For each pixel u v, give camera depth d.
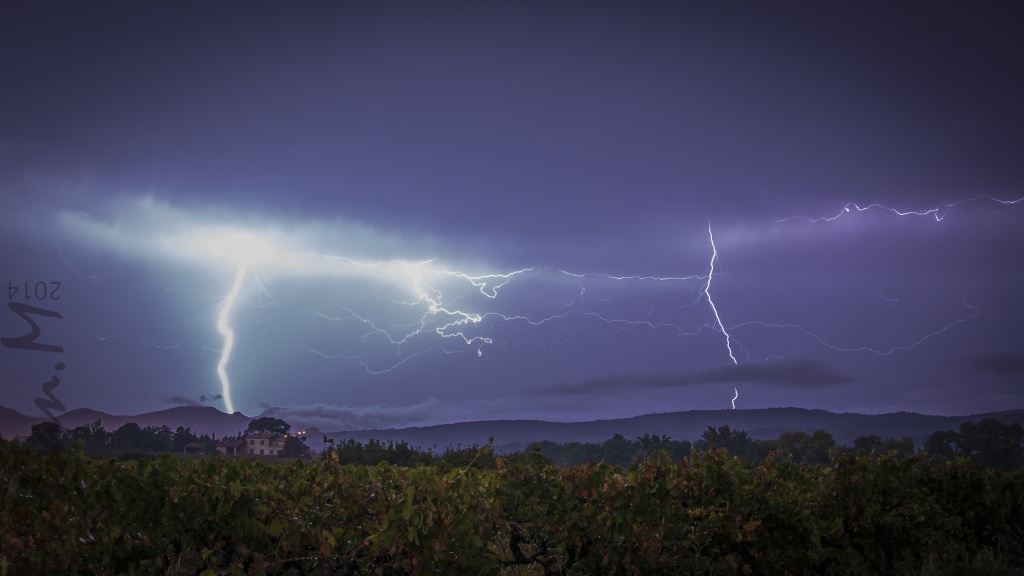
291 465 9.22
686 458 10.26
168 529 7.21
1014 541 13.58
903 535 11.43
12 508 6.29
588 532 8.59
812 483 11.59
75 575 6.46
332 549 7.55
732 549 9.70
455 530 7.39
